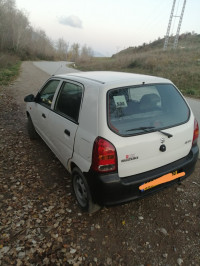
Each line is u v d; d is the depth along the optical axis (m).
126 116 2.41
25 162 4.07
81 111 2.63
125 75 2.98
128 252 2.34
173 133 2.58
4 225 2.63
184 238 2.51
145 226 2.66
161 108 2.74
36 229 2.59
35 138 5.01
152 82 2.77
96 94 2.43
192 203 3.04
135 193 2.44
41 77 17.06
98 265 2.20
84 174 2.50
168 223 2.71
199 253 2.33
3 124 6.05
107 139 2.24
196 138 3.00
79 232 2.57
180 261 2.24
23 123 6.19
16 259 2.24
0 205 2.95
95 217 2.79
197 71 17.41
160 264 2.21
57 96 3.42
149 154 2.45
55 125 3.29
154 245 2.42
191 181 3.55
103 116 2.29
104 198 2.35
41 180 3.53
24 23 59.81
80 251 2.34
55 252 2.32
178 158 2.79
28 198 3.11
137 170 2.44
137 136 2.36
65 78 3.34
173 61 23.02
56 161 4.13
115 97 2.42
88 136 2.41
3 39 47.44
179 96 3.00
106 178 2.28
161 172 2.58
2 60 24.30
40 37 73.06
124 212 2.88
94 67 29.64
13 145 4.75
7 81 13.84
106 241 2.46
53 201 3.06
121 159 2.29
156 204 3.03
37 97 4.30
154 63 22.98
